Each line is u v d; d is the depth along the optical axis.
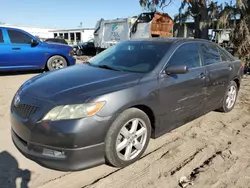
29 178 2.74
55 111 2.58
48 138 2.55
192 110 3.92
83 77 3.21
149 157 3.28
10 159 3.08
